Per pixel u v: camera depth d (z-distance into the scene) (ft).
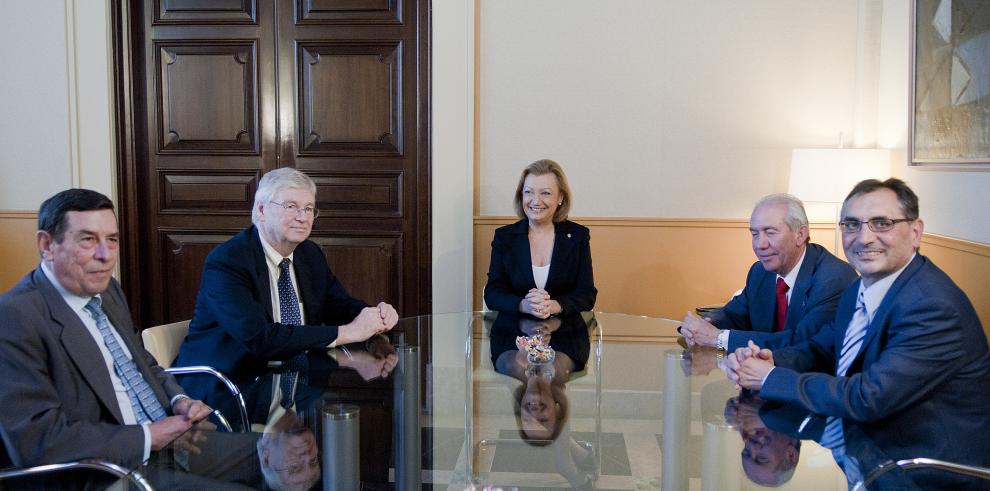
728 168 14.03
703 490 5.07
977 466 5.98
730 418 6.34
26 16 14.33
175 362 8.59
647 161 14.12
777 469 5.34
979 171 9.61
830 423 6.22
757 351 7.29
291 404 6.82
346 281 15.07
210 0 14.76
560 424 6.48
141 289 15.25
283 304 9.14
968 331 6.22
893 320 6.39
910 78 11.75
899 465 5.45
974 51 9.64
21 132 14.52
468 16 13.98
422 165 14.70
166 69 14.93
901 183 6.66
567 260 11.34
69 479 5.80
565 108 14.15
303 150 14.92
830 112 13.80
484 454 5.80
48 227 6.20
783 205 8.70
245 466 5.46
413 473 5.42
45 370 6.01
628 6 13.91
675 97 13.99
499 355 8.50
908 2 12.25
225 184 15.11
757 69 13.84
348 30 14.66
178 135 15.05
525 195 11.38
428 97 14.51
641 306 14.34
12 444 5.72
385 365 8.07
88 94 14.47
